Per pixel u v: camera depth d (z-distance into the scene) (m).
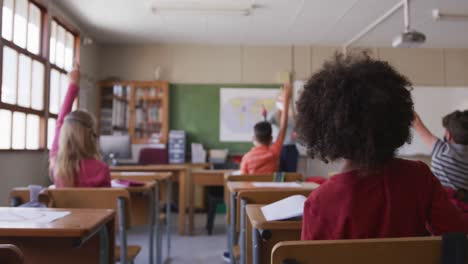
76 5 4.37
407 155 5.80
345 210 0.72
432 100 6.05
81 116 1.80
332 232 0.73
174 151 5.48
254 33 5.45
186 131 5.88
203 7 4.44
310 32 5.41
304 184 1.99
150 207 2.24
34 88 3.85
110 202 1.53
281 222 1.12
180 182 4.03
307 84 0.79
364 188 0.73
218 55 6.00
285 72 5.98
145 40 5.80
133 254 1.78
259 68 6.02
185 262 2.95
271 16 4.75
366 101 0.70
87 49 5.37
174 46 5.96
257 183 2.05
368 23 5.00
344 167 0.77
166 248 3.37
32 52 3.83
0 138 3.27
